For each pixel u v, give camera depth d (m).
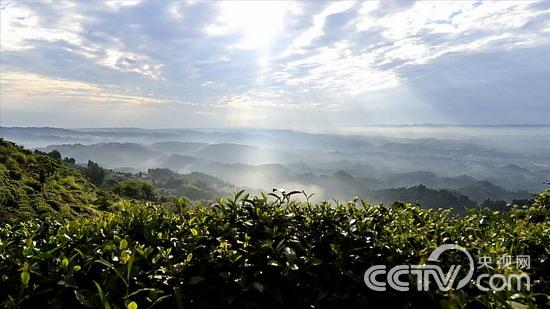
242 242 2.21
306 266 2.16
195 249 2.15
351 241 2.42
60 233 2.25
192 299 1.95
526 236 2.81
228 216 2.51
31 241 2.03
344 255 2.29
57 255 2.10
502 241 2.74
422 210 3.29
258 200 2.63
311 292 2.12
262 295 2.04
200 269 2.03
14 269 1.95
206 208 2.68
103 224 2.47
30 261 1.94
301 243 2.37
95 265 2.00
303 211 2.70
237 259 2.02
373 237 2.46
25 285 1.74
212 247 2.17
